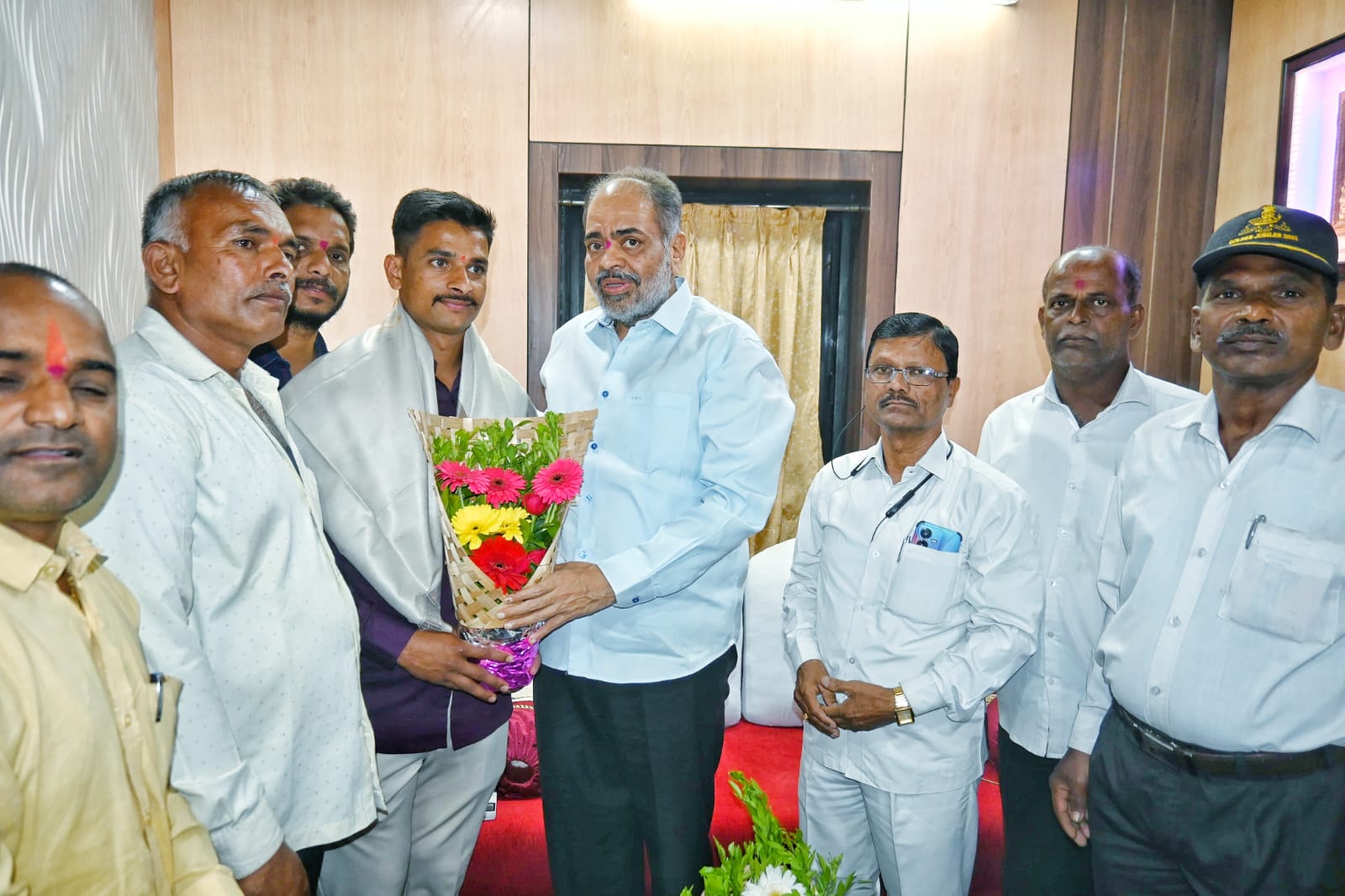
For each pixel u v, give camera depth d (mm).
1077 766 1622
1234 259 1345
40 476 815
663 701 1723
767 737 2646
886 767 1682
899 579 1706
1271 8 3082
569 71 3186
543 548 1530
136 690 937
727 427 1706
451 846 1801
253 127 3098
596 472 1719
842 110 3270
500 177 3203
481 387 1762
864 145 3289
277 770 1306
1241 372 1335
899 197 3314
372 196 3170
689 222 3504
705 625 1754
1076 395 1866
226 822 1135
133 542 1095
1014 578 1658
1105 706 1604
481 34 3150
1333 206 2730
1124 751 1468
